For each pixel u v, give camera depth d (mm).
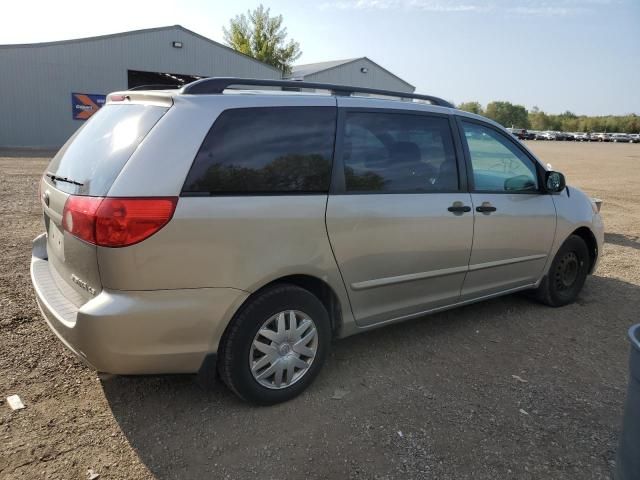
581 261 5242
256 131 3055
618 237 8727
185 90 2955
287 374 3232
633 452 2361
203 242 2797
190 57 31016
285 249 3090
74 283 2975
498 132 4469
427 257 3838
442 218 3861
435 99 4180
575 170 24297
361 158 3490
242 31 51625
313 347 3336
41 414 3027
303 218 3146
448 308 4238
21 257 5934
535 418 3201
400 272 3711
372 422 3098
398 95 3930
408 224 3664
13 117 27500
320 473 2654
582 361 4012
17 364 3537
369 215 3451
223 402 3254
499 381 3643
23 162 18453
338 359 3889
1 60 26812
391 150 3668
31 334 3973
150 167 2707
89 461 2668
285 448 2834
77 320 2699
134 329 2701
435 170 3918
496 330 4543
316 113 3320
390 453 2824
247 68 33062
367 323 3682
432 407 3279
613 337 4500
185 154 2793
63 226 2914
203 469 2650
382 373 3695
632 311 5137
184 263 2766
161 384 3428
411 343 4211
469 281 4246
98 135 3143
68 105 28516
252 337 3049
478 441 2953
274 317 3129
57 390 3277
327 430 3006
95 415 3061
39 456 2678
